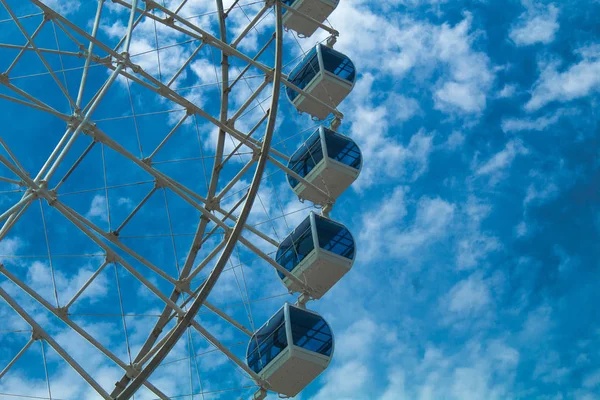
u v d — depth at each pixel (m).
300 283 29.05
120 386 23.19
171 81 28.67
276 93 23.20
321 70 35.00
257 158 28.91
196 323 23.44
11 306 20.27
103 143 24.47
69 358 20.16
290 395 27.03
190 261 28.22
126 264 22.80
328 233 30.20
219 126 27.50
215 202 28.78
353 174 33.31
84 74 25.12
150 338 26.27
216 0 29.14
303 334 26.33
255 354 26.67
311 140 33.91
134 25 26.47
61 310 22.08
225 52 29.28
